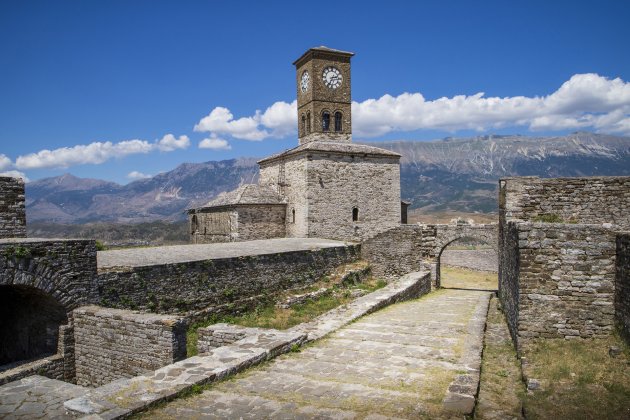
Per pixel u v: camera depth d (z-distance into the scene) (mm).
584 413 6961
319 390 8125
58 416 6902
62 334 13516
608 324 9969
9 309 15188
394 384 8430
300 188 34656
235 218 33781
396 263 31938
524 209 14609
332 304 22281
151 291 16406
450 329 13469
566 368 8664
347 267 28078
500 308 18344
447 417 6914
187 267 17844
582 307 10148
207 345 12188
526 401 7465
